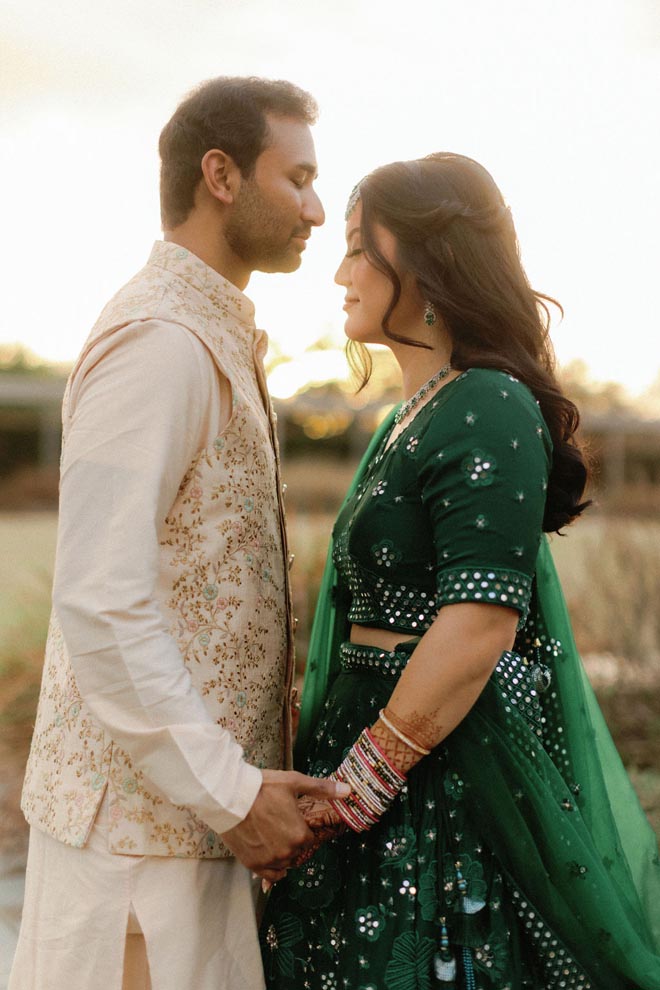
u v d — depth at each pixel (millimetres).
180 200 1796
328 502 9617
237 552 1691
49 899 1656
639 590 4949
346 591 1923
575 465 1744
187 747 1508
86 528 1545
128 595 1514
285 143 1766
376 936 1578
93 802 1607
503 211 1750
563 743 1855
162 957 1591
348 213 1807
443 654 1511
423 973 1549
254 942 1703
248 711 1706
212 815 1518
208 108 1747
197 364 1621
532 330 1742
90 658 1521
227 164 1746
